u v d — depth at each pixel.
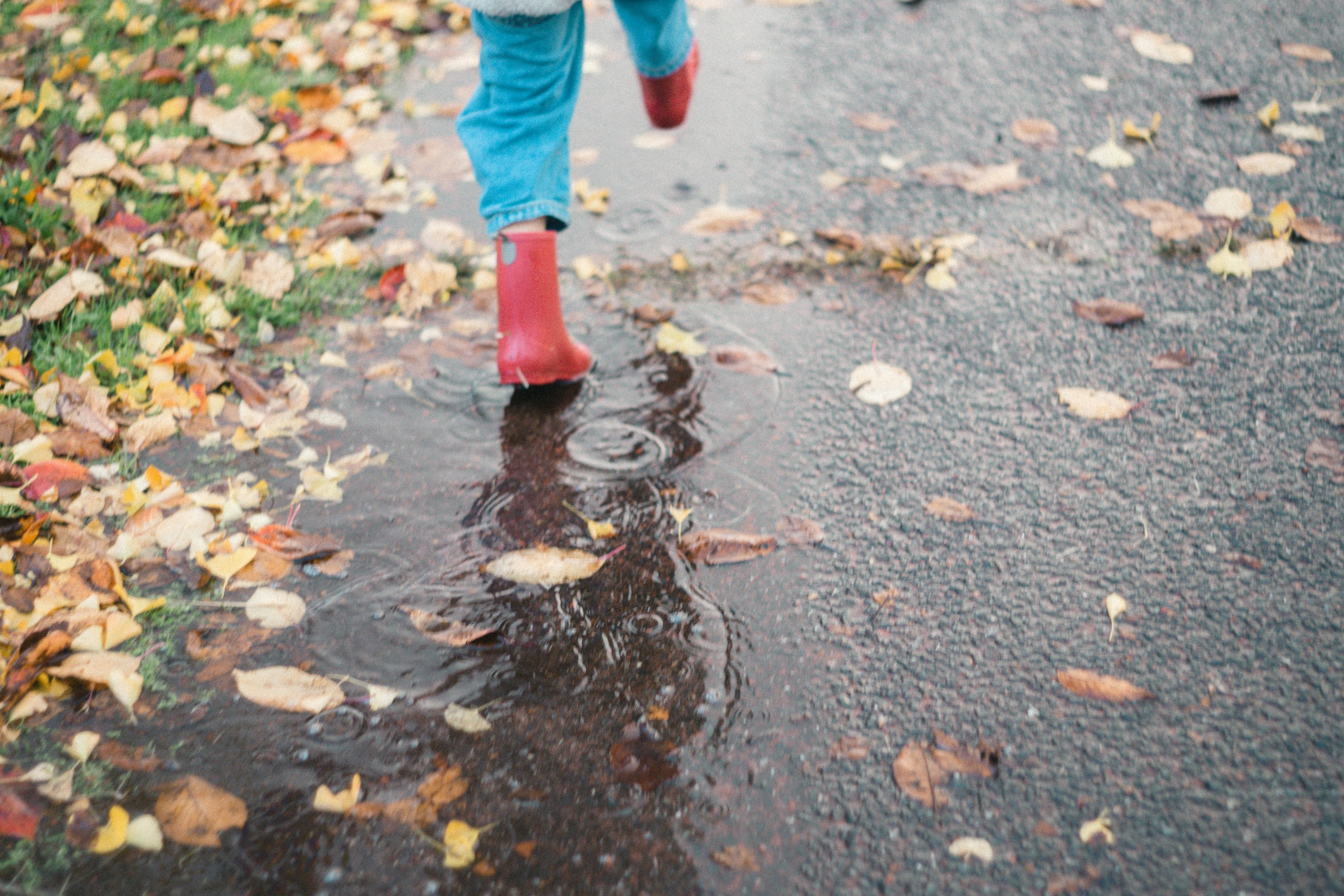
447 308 2.47
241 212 2.78
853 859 1.35
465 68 3.56
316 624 1.69
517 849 1.37
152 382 2.14
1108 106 3.09
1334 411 2.00
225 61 3.46
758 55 3.53
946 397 2.12
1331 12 3.50
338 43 3.59
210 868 1.34
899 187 2.81
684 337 2.29
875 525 1.84
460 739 1.51
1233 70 3.21
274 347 2.33
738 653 1.63
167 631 1.66
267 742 1.50
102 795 1.42
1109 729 1.48
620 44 3.66
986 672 1.58
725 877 1.33
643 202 2.82
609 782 1.45
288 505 1.92
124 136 3.00
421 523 1.88
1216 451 1.94
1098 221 2.62
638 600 1.73
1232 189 2.67
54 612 1.63
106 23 3.59
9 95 3.14
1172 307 2.31
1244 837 1.34
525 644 1.66
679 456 2.02
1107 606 1.66
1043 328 2.29
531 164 2.02
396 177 2.97
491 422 2.12
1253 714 1.49
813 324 2.35
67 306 2.32
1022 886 1.30
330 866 1.35
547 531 1.86
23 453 1.93
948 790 1.42
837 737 1.50
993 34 3.53
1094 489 1.89
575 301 2.46
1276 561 1.72
